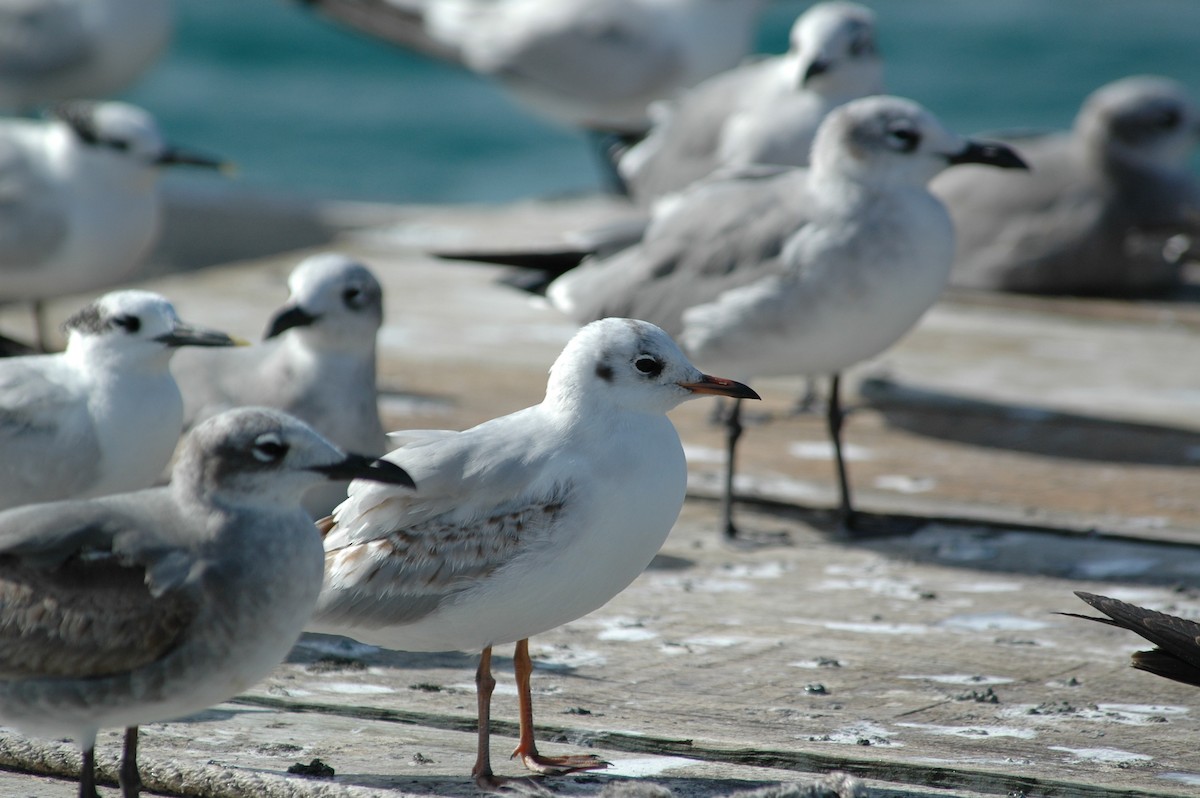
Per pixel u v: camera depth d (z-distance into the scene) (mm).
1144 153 18438
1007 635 9938
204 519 6707
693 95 17828
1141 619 8031
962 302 18891
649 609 10406
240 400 11008
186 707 6820
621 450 7855
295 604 6801
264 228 23750
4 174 15477
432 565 7738
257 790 7375
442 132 35719
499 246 21625
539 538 7703
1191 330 17984
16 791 7473
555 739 8258
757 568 11289
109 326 9766
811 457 13789
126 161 15711
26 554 6555
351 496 7988
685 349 12289
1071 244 18641
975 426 14617
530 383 15578
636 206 18156
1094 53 41531
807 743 8117
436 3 24453
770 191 12234
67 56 22578
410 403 14750
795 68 15914
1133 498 12648
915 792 7547
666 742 8070
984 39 43281
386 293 19359
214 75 39531
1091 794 7461
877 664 9422
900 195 11742
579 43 22609
